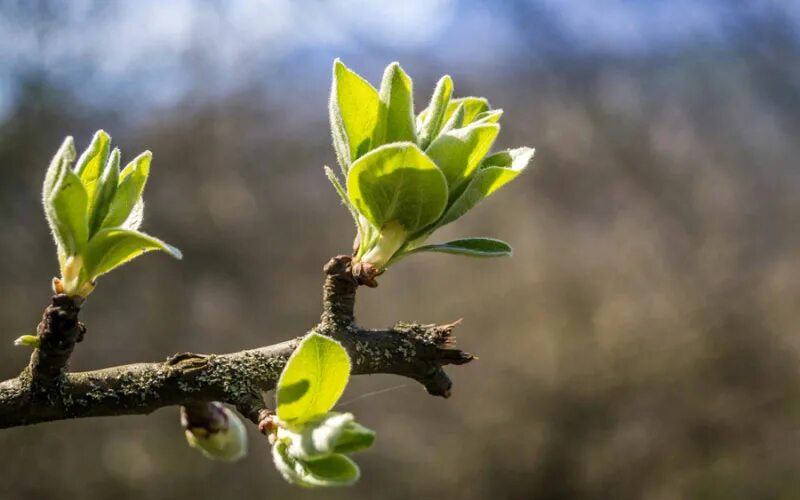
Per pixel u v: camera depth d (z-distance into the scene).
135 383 0.55
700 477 2.60
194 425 0.57
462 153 0.54
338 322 0.56
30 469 2.63
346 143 0.55
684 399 2.65
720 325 2.67
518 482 2.73
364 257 0.56
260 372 0.56
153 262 3.13
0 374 2.68
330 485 0.52
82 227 0.54
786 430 2.57
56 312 0.54
